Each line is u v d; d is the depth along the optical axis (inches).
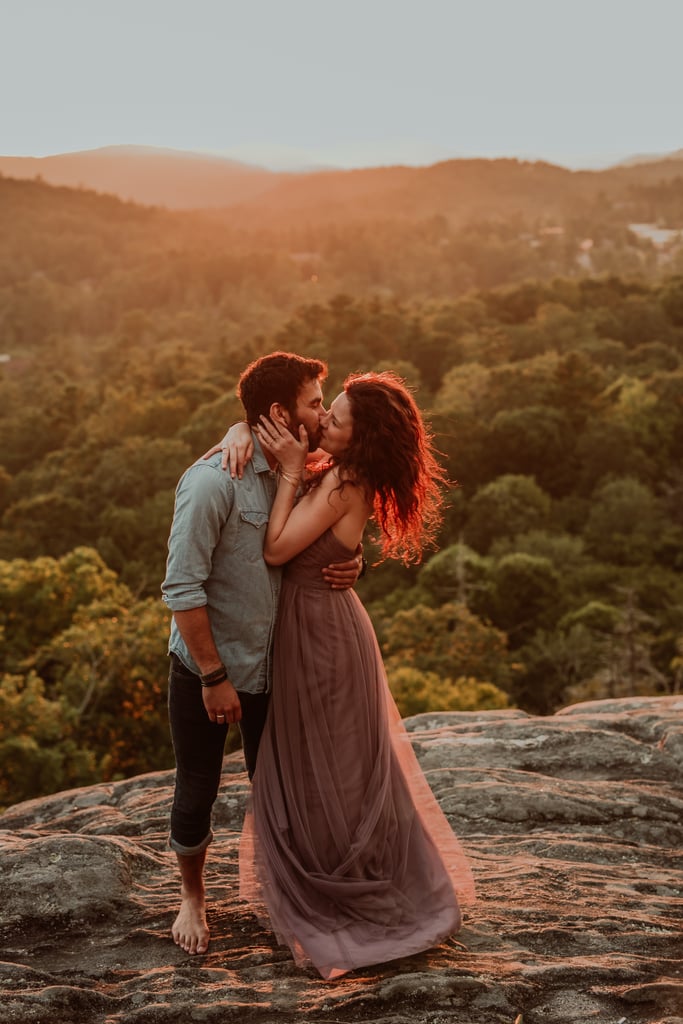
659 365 3051.2
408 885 108.2
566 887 121.6
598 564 1616.6
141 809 160.7
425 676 898.1
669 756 170.9
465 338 3412.9
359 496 103.3
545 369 2576.3
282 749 106.9
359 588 1593.3
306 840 106.1
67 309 6811.0
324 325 3661.4
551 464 2076.8
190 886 110.4
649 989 94.7
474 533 1786.4
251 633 103.3
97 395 3543.3
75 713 699.4
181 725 106.1
